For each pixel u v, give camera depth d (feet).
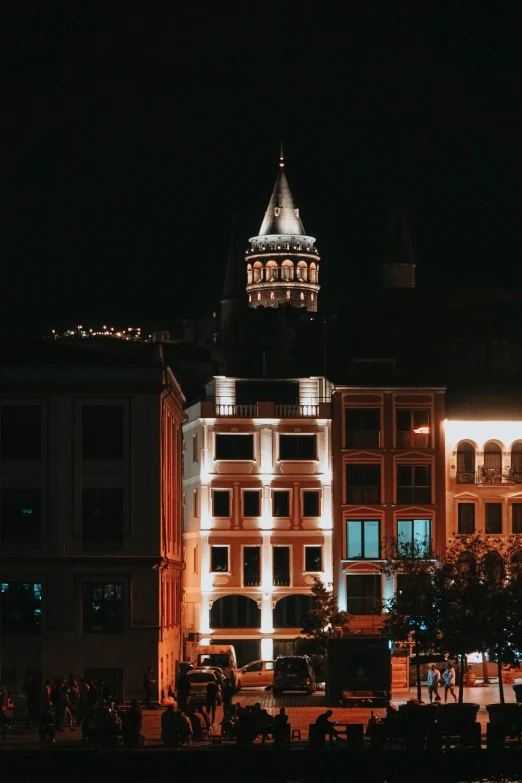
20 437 273.95
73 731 230.27
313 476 361.30
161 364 276.41
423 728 188.65
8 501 272.31
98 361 293.64
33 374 274.57
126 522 271.28
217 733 218.79
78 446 273.13
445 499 361.10
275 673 297.12
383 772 183.32
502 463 363.56
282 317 498.69
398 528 360.28
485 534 360.48
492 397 377.71
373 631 352.90
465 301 497.05
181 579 330.54
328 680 264.72
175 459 312.50
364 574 358.43
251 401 370.94
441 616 245.24
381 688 263.08
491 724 194.80
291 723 232.53
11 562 268.62
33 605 269.03
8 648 267.39
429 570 294.87
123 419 274.36
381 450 361.51
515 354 442.09
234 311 531.50
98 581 269.23
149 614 268.41
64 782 183.21
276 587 358.84
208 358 497.46
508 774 183.42
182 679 256.32
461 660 245.65
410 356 441.68
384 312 493.77
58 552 269.44
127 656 266.98
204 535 359.46
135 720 198.39
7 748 196.03
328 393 369.91
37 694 235.81
